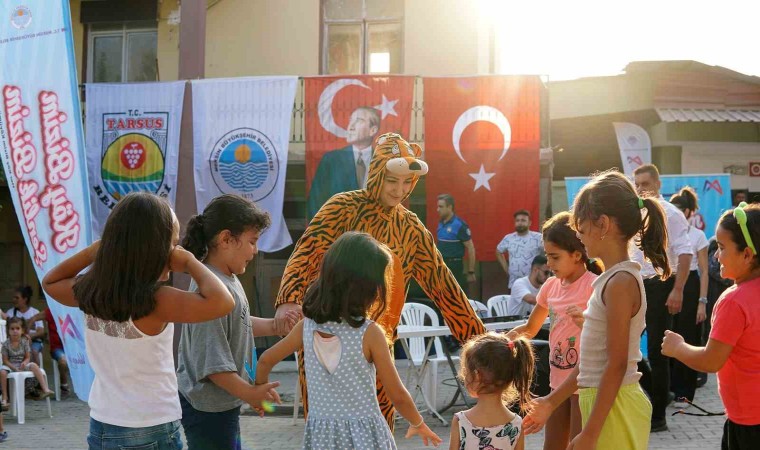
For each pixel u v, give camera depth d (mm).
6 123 9531
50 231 9383
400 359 12680
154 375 3176
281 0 15266
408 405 3521
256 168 12602
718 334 3463
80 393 9289
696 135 14727
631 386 3605
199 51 13125
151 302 3070
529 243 12062
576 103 15102
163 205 3182
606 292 3527
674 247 7102
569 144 15766
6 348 9805
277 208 12539
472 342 3967
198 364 3664
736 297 3469
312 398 3521
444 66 14891
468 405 8453
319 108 12812
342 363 3430
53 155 9367
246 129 12648
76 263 3373
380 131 12703
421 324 9414
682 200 8234
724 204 11828
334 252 3482
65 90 9336
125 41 15898
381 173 4648
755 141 14727
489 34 14828
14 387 9547
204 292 3137
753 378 3457
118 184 12883
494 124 12469
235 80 12711
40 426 9031
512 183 12391
